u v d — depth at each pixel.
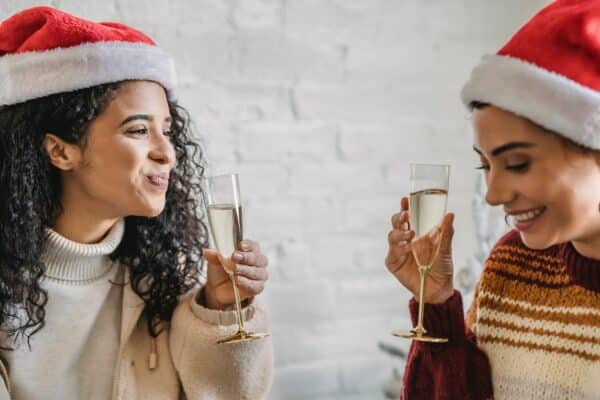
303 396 1.85
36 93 0.97
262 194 1.78
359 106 1.86
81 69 0.96
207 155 1.71
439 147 1.95
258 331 1.03
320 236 1.85
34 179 1.00
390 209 1.92
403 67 1.89
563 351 0.87
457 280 1.59
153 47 1.01
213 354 1.02
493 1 1.98
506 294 0.95
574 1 0.80
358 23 1.84
